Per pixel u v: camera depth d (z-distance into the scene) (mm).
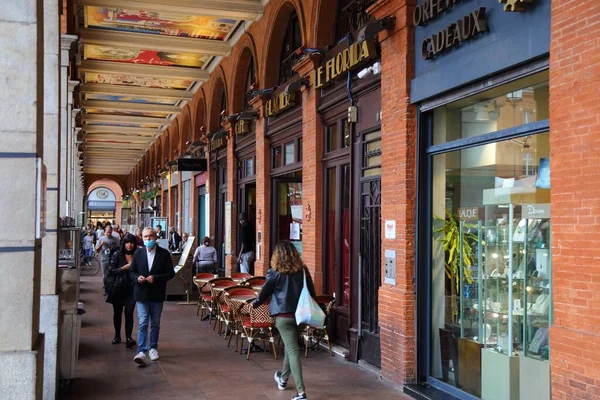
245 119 14320
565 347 4680
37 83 4051
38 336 4301
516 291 5941
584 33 4586
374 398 6875
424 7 6930
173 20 14680
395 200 7500
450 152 6984
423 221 7320
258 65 13789
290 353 6695
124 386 7344
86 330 11297
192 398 6840
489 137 6219
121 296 9906
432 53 6793
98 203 72625
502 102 6125
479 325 6492
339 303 9711
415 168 7328
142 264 8648
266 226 13281
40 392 4203
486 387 6250
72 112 17547
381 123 7949
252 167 15062
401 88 7383
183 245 19953
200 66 19141
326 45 10172
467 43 6293
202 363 8633
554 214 4859
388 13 7656
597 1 4484
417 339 7242
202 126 20984
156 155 35094
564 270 4742
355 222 8977
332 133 10141
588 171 4543
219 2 13031
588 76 4547
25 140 4000
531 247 5723
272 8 12641
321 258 10266
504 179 6086
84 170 56656
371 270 8500
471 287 6676
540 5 5234
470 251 6699
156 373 8016
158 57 18031
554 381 4785
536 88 5605
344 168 9648
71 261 7922
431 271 7301
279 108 12023
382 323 7727
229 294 9445
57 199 6652
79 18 14578
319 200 10289
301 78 10586
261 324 8812
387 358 7582
